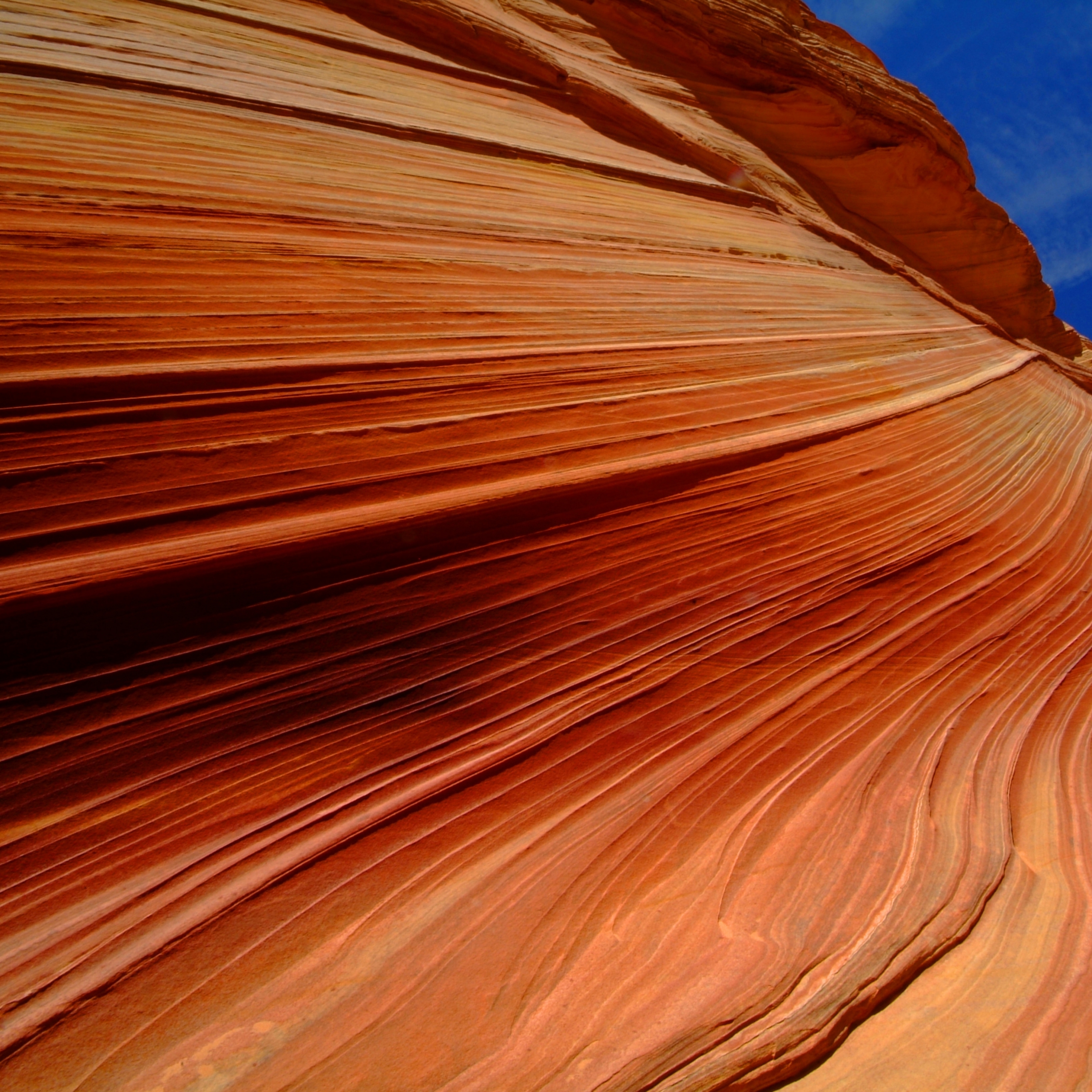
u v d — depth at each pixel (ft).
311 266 15.70
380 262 17.24
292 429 12.30
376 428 13.21
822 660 16.31
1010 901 11.80
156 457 10.78
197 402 11.61
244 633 10.35
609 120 38.01
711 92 52.75
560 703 12.67
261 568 10.72
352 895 9.44
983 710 17.60
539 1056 7.97
